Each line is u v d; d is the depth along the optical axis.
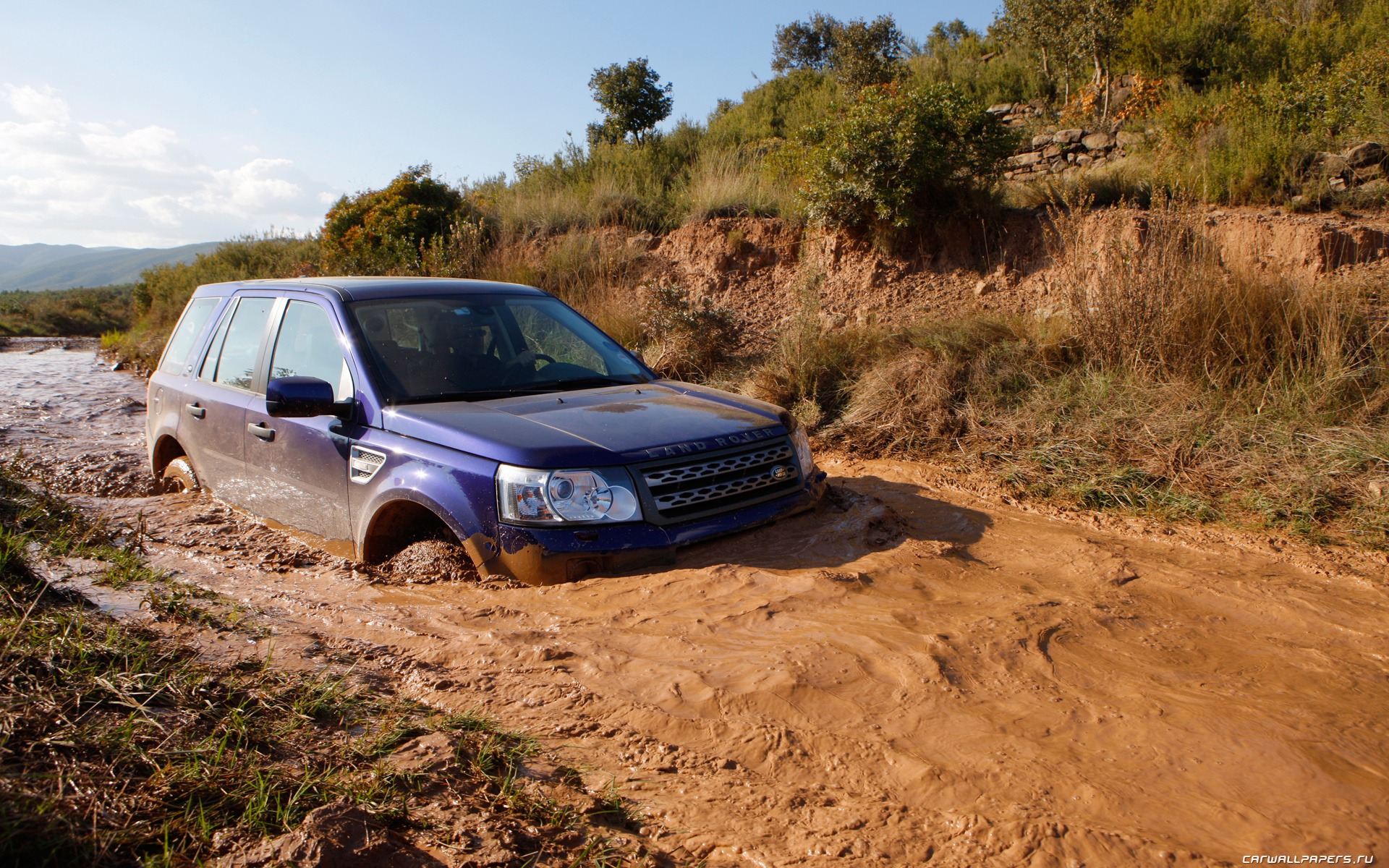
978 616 3.33
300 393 4.09
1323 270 8.26
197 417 5.46
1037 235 10.25
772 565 3.82
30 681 2.44
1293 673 2.96
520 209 15.27
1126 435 6.13
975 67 20.12
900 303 10.59
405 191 15.45
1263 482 5.34
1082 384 6.93
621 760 2.40
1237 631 3.37
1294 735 2.48
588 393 4.57
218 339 5.56
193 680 2.63
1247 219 9.19
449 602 3.62
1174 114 12.27
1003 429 6.65
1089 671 2.92
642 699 2.71
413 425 4.02
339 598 3.75
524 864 1.88
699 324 9.60
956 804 2.14
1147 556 4.45
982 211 10.60
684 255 12.82
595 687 2.80
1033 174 13.29
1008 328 8.09
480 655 3.07
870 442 6.99
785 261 12.20
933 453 6.64
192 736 2.29
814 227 11.65
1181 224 7.35
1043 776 2.26
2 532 3.87
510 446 3.68
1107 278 7.36
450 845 1.93
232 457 5.12
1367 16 15.13
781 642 3.06
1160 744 2.43
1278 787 2.22
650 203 14.37
